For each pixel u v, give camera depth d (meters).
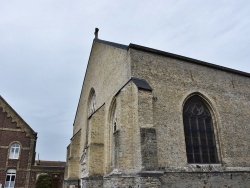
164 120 15.97
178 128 16.30
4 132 31.56
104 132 19.59
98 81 23.11
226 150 17.55
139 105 14.80
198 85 18.44
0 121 31.91
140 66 16.77
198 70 19.00
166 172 14.68
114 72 19.39
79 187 24.30
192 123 17.47
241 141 18.56
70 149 26.56
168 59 18.06
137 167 13.80
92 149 18.89
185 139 16.70
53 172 32.28
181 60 18.58
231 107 19.31
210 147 17.44
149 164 13.48
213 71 19.73
